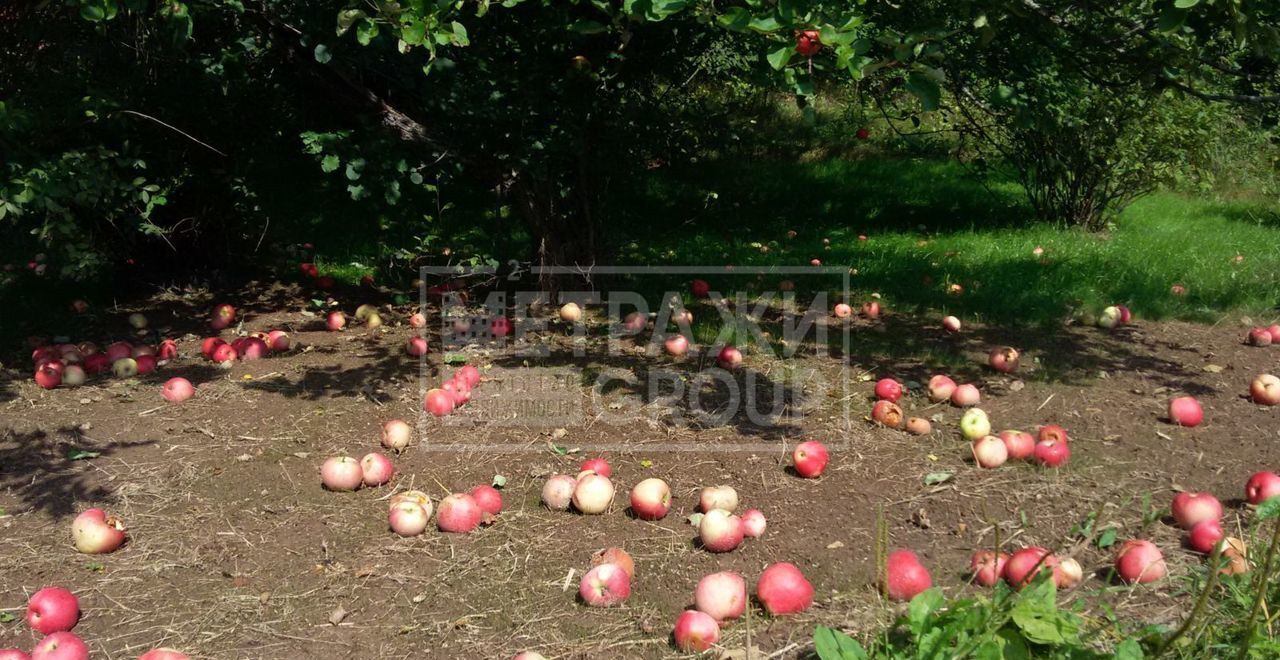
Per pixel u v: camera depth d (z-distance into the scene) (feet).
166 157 24.84
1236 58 22.54
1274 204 44.65
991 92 19.75
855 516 14.02
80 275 26.23
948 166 49.01
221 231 28.37
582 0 21.17
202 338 24.06
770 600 11.18
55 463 16.28
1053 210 39.01
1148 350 22.90
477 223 34.01
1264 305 26.76
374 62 21.25
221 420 18.26
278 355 22.66
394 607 11.89
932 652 8.63
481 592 12.17
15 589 12.47
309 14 19.70
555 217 26.23
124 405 19.10
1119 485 14.96
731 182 44.68
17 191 19.29
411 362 21.99
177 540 13.73
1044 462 15.71
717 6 19.61
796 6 12.48
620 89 23.72
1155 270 30.19
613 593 11.77
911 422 17.39
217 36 22.89
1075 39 19.80
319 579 12.60
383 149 21.35
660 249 33.86
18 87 21.86
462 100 21.04
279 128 25.70
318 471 15.98
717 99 31.76
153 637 11.33
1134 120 35.17
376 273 30.09
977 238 36.27
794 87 14.44
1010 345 23.18
